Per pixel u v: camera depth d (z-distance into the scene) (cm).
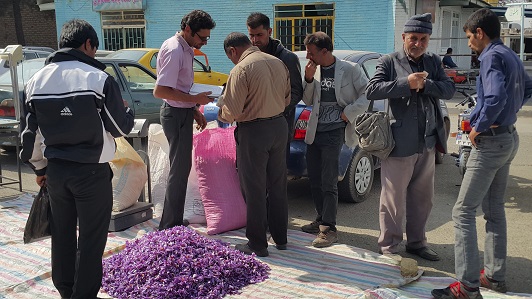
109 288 357
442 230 496
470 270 329
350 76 439
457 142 612
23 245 435
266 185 423
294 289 358
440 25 1731
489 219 358
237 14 1708
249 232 416
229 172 480
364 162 574
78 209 313
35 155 309
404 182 403
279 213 425
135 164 489
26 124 303
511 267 408
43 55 1084
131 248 396
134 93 790
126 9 1830
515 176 697
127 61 812
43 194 325
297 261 409
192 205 493
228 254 386
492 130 324
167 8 1792
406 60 393
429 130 397
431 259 422
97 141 301
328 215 445
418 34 379
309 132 442
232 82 380
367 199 591
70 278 332
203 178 479
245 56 391
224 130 508
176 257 368
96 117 297
